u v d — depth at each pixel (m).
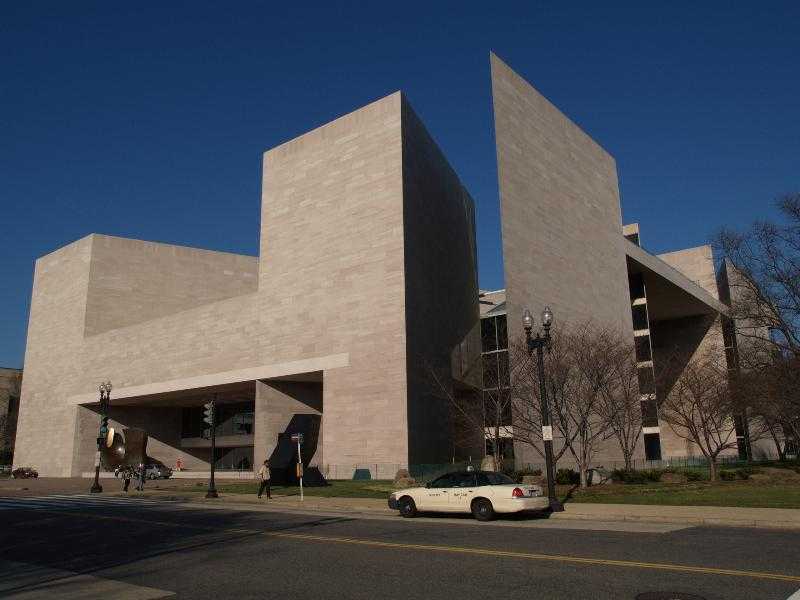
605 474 35.91
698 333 77.31
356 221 45.97
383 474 40.28
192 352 55.59
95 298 67.75
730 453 67.94
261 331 50.31
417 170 47.38
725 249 36.62
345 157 47.94
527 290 40.31
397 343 41.72
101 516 21.20
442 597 8.22
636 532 14.41
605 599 7.90
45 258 76.38
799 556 10.80
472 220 61.09
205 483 41.50
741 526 15.66
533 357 33.62
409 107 47.38
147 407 68.31
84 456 64.62
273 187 52.62
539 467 37.41
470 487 18.02
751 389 41.59
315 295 47.16
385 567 10.42
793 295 35.03
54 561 12.14
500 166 40.34
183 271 73.12
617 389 37.09
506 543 12.77
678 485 30.09
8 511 23.97
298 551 12.41
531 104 45.91
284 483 34.38
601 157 56.06
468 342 54.12
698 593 8.10
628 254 58.06
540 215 43.91
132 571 10.76
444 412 45.53
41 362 73.06
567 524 16.48
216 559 11.74
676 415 51.19
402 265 42.78
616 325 52.78
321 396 52.22
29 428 72.31
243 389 55.31
